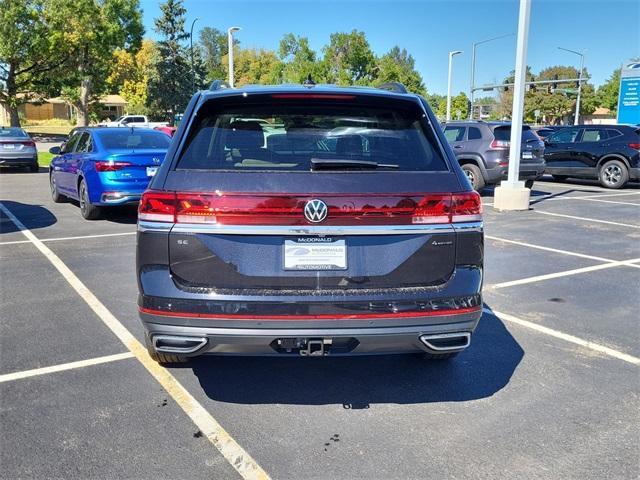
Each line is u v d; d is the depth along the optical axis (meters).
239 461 2.95
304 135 3.30
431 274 3.12
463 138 14.05
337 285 3.03
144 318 3.07
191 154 3.18
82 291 5.82
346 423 3.35
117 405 3.51
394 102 3.47
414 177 3.13
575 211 11.59
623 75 26.25
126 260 7.15
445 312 3.07
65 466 2.88
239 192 2.98
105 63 45.88
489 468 2.91
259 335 2.98
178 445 3.09
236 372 4.03
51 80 43.12
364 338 3.03
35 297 5.61
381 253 3.06
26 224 9.63
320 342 3.02
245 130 3.30
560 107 80.75
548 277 6.60
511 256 7.62
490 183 13.84
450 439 3.18
